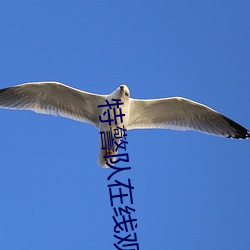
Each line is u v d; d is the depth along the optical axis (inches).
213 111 454.3
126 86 404.8
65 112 445.1
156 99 434.9
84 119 444.5
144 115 449.7
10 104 442.3
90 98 431.5
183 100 440.1
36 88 433.1
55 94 437.1
